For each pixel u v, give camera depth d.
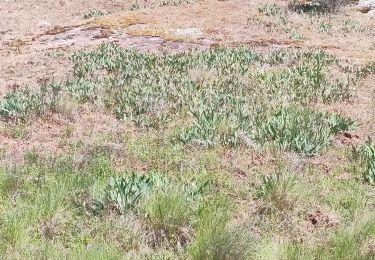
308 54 16.47
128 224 5.23
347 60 16.03
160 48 17.91
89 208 5.72
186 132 8.61
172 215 5.30
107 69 14.41
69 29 21.30
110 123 9.58
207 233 4.87
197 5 25.64
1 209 5.63
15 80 13.23
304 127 8.85
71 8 29.62
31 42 19.20
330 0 26.33
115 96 11.02
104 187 6.02
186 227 5.31
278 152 7.89
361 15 26.03
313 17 24.72
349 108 11.17
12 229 4.96
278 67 15.01
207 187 6.45
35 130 8.92
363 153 7.96
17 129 8.83
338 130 9.37
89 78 13.05
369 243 5.20
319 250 4.94
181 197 5.50
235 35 20.55
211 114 9.11
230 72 13.85
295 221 5.79
